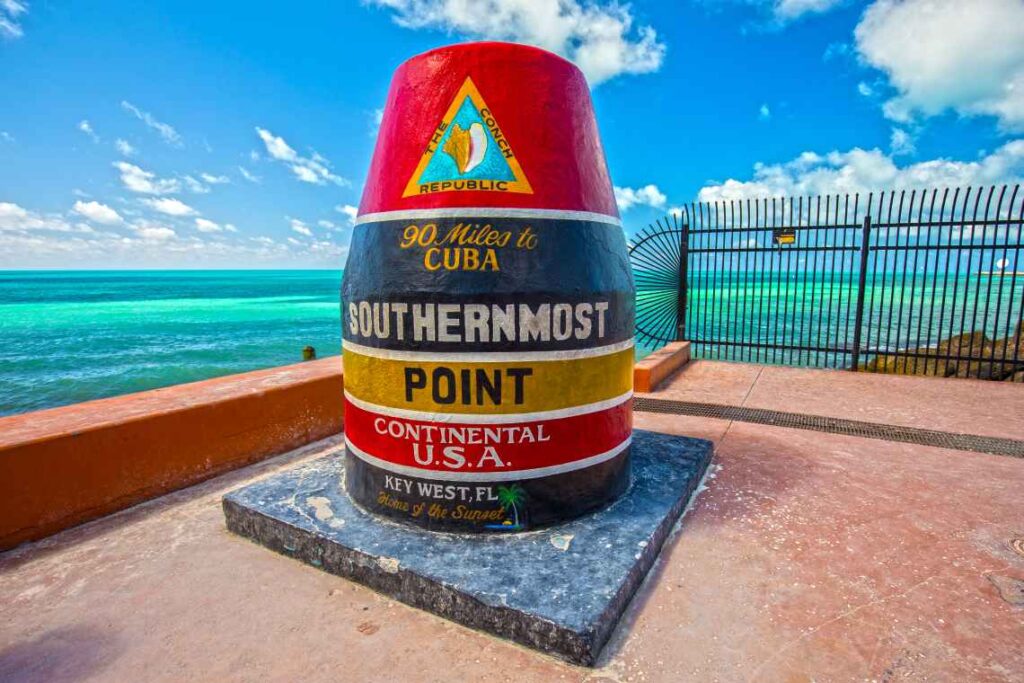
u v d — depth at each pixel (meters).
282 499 2.82
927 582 2.27
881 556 2.47
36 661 1.89
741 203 7.79
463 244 2.33
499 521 2.44
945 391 5.96
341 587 2.34
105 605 2.21
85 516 2.93
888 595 2.18
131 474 3.13
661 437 3.89
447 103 2.42
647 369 5.99
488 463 2.40
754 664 1.82
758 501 3.06
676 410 5.25
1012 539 2.62
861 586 2.25
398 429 2.48
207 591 2.31
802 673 1.77
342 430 4.62
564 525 2.54
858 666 1.80
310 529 2.50
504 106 2.40
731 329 20.86
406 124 2.50
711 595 2.20
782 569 2.38
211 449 3.56
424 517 2.49
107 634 2.03
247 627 2.07
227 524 2.84
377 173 2.61
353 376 2.67
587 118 2.70
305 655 1.92
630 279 2.83
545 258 2.37
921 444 4.14
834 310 27.30
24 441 2.69
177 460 3.36
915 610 2.09
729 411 5.19
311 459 3.50
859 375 6.89
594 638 1.83
